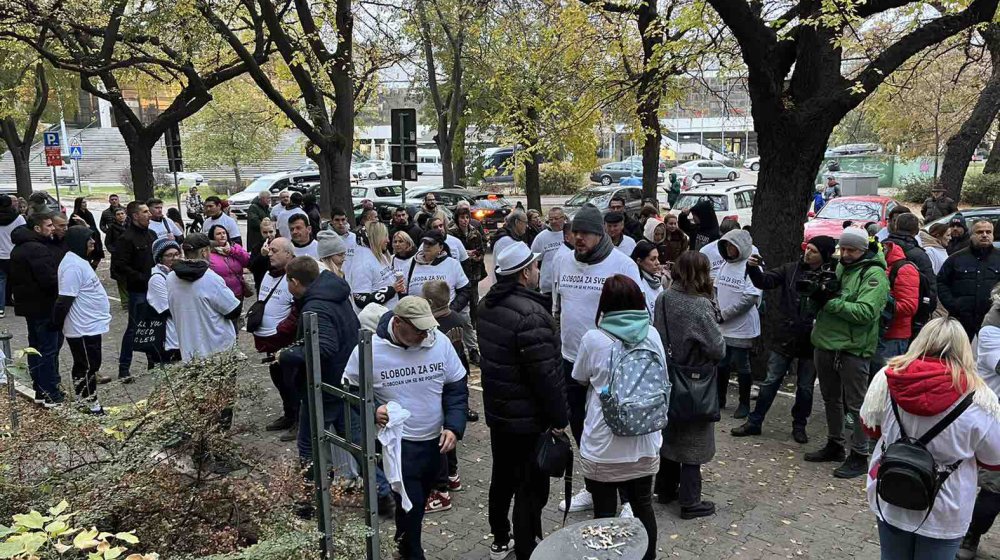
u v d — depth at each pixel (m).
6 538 2.95
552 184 42.22
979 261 7.48
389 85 25.95
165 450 3.54
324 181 14.90
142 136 15.88
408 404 4.14
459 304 7.82
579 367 4.12
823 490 5.61
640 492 4.17
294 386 5.52
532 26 18.08
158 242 6.96
